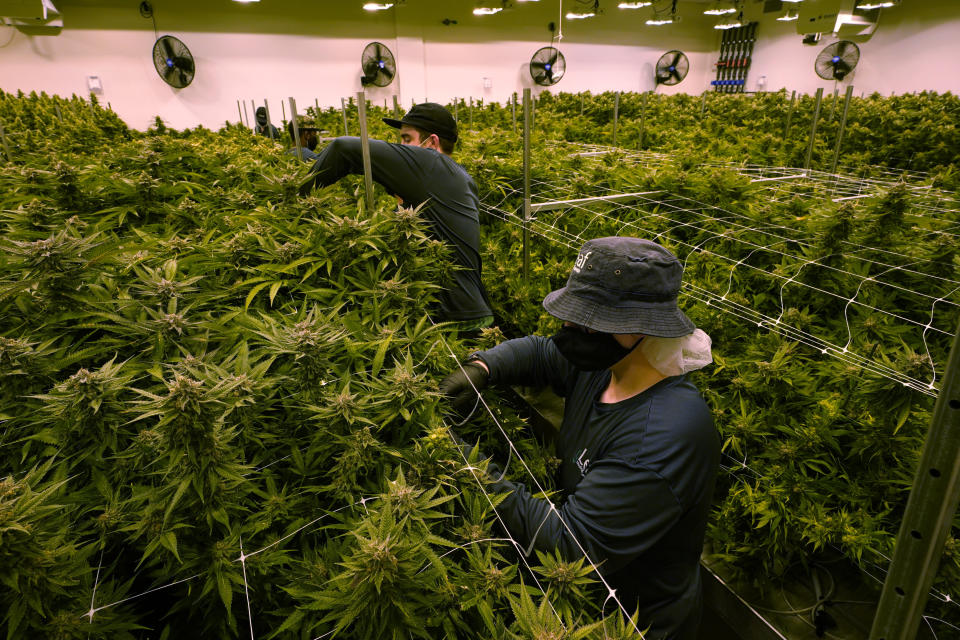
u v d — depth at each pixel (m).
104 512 0.88
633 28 17.69
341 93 14.89
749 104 7.12
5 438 0.96
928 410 1.36
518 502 1.04
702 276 2.23
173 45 12.03
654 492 1.00
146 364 1.08
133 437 0.95
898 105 6.40
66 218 1.81
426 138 2.27
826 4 10.10
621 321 1.02
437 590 0.80
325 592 0.78
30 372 0.99
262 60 13.91
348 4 14.26
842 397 1.56
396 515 0.81
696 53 19.08
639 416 1.08
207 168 2.49
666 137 5.43
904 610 0.62
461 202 2.11
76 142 4.64
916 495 0.56
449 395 1.29
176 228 1.89
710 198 2.63
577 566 0.89
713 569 1.64
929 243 1.94
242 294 1.43
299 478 1.02
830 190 2.94
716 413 1.69
